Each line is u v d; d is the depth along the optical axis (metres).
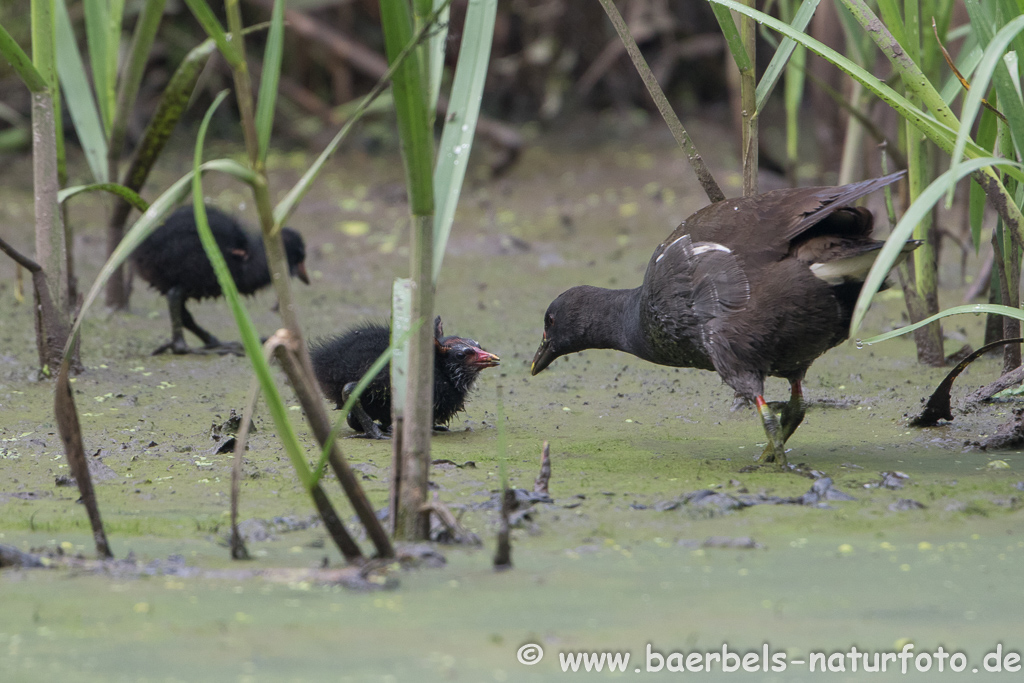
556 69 26.23
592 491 7.75
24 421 9.94
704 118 26.39
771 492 7.71
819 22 20.05
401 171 23.86
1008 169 7.45
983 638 4.82
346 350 10.05
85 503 6.11
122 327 14.05
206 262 12.68
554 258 17.78
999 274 9.65
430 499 6.81
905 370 11.82
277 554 6.27
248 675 4.34
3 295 15.23
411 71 5.59
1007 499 7.42
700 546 6.41
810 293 7.84
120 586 5.57
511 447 9.33
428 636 4.81
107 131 12.95
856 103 14.35
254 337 5.25
